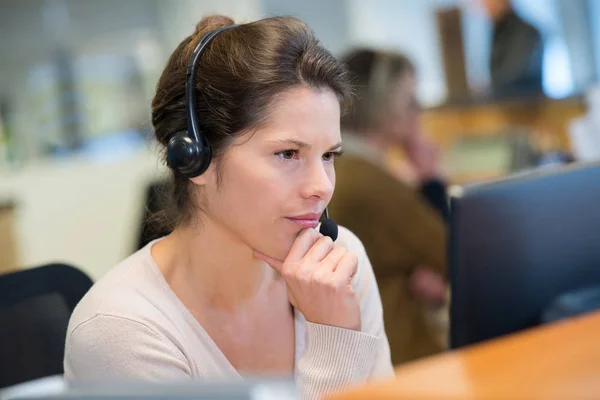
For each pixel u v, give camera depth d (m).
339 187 2.27
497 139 3.71
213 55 1.14
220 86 1.11
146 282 1.23
